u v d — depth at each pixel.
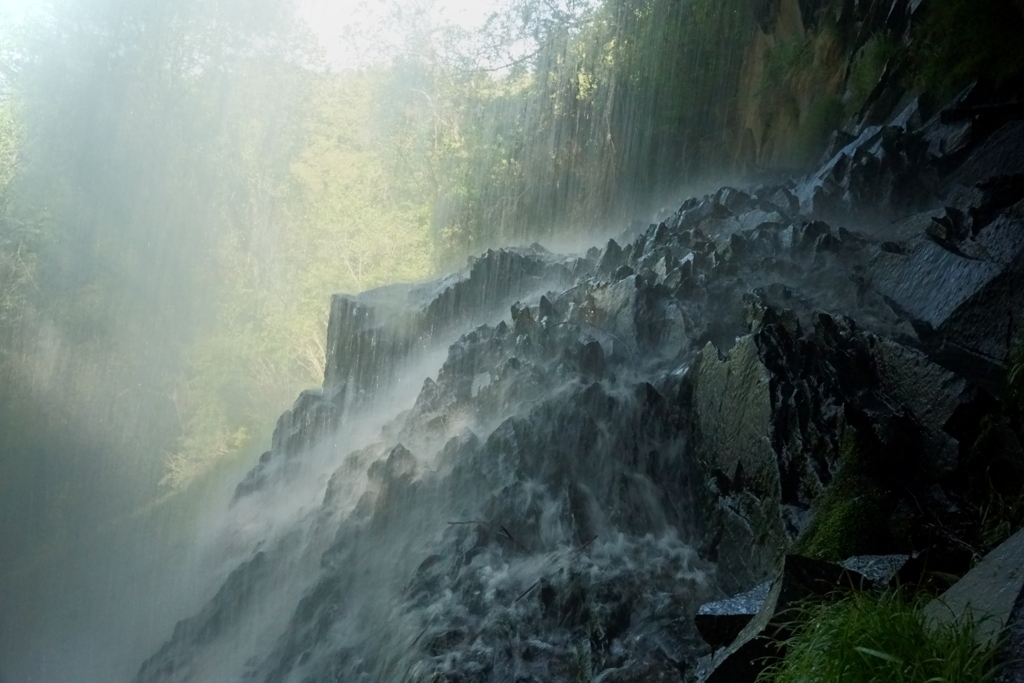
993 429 7.10
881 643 4.67
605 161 30.84
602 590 7.16
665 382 8.99
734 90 24.48
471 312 13.66
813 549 6.56
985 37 13.00
